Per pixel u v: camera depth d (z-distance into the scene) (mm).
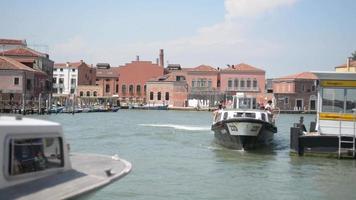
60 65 115875
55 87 115625
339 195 14570
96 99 107938
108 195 13805
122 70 120250
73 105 80000
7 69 68375
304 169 18969
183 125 49250
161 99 109938
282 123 60250
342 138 21172
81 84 117000
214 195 14273
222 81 102875
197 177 17094
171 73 113688
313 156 21859
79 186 7227
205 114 86750
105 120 58125
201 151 24859
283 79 101812
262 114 26203
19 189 6668
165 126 46875
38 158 7219
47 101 72000
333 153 21438
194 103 105500
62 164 7785
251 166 19781
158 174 17484
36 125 7266
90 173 8094
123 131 39000
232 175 17625
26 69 69938
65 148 7898
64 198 6582
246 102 28938
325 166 19609
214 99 102875
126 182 15703
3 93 68250
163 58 130375
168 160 21328
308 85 100500
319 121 21594
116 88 122688
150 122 55062
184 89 107938
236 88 102062
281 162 20844
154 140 31000
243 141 24547
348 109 21281
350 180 16828
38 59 81375
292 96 100000
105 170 8328
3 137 6625
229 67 103938
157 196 13898
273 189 15297
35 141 7180
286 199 13969
